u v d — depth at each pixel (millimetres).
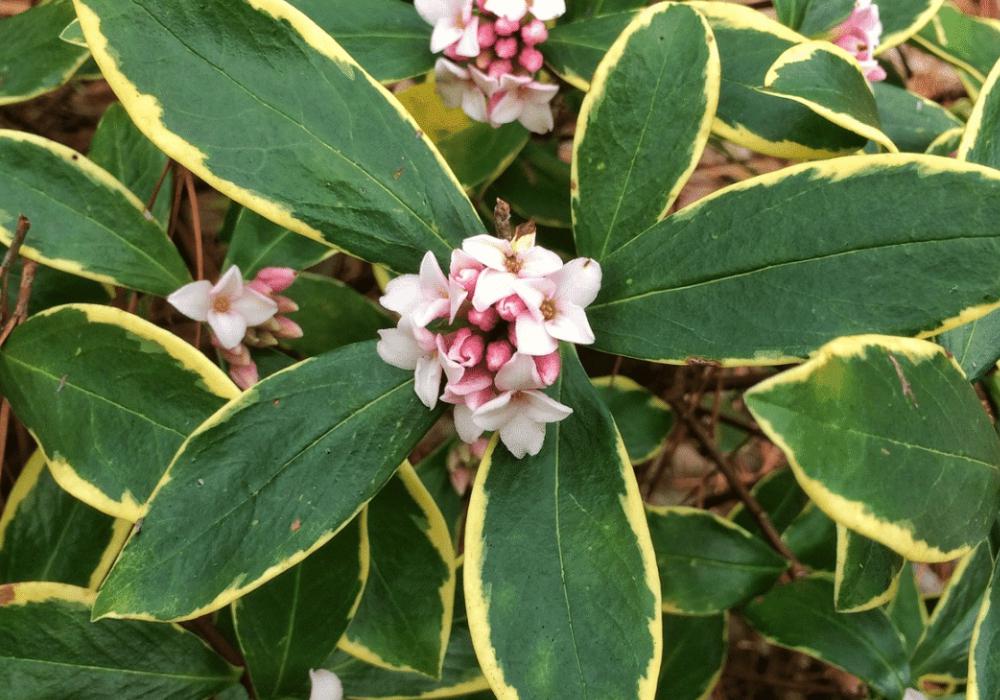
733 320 188
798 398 156
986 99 213
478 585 182
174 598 178
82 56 277
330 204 195
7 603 219
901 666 268
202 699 238
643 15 215
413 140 201
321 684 238
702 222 194
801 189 188
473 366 181
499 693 175
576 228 215
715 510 395
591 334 175
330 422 191
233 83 191
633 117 213
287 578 240
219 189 188
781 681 355
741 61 241
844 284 181
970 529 171
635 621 179
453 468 296
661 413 323
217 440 187
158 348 206
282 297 258
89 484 206
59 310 208
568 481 191
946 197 178
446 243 201
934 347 173
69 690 225
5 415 258
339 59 198
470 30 238
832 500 156
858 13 263
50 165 234
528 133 297
